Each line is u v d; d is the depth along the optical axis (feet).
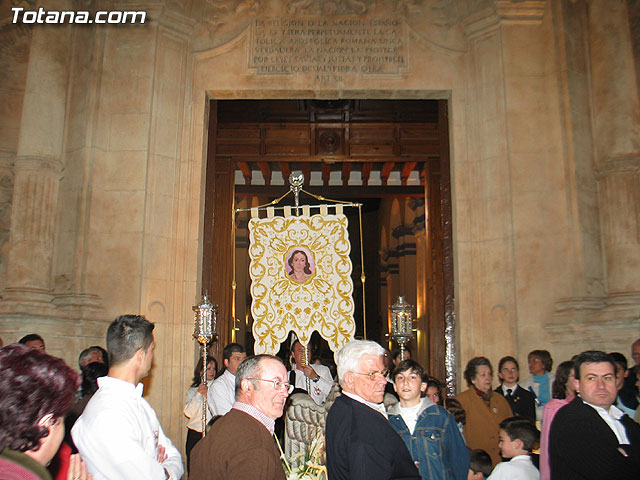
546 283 22.56
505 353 22.77
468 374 15.87
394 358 23.04
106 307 22.09
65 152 23.44
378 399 9.47
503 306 23.22
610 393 9.48
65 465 6.25
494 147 24.54
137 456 7.64
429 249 35.14
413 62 26.02
